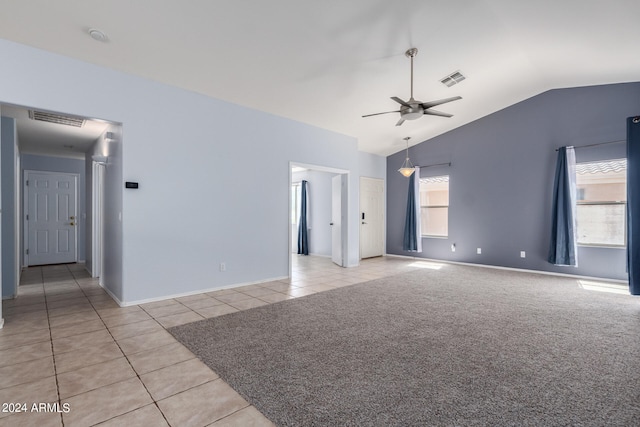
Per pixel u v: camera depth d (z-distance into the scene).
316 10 2.96
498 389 1.95
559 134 5.57
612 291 4.46
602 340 2.71
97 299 3.95
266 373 2.13
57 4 2.62
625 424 1.62
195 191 4.19
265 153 5.01
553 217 5.46
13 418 1.65
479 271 6.02
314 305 3.74
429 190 7.54
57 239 6.75
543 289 4.57
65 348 2.51
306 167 5.75
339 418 1.66
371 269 6.29
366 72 4.19
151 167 3.81
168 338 2.72
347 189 6.54
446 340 2.71
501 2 3.13
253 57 3.60
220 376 2.09
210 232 4.35
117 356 2.38
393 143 7.48
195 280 4.21
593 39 3.78
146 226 3.78
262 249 4.97
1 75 2.91
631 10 3.13
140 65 3.54
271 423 1.63
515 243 6.12
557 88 5.56
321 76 4.15
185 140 4.10
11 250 4.00
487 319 3.25
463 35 3.67
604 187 5.16
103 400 1.82
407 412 1.72
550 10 3.26
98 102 3.44
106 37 3.04
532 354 2.44
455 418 1.66
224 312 3.45
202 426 1.60
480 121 6.57
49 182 6.66
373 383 2.01
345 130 6.25
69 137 5.09
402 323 3.13
